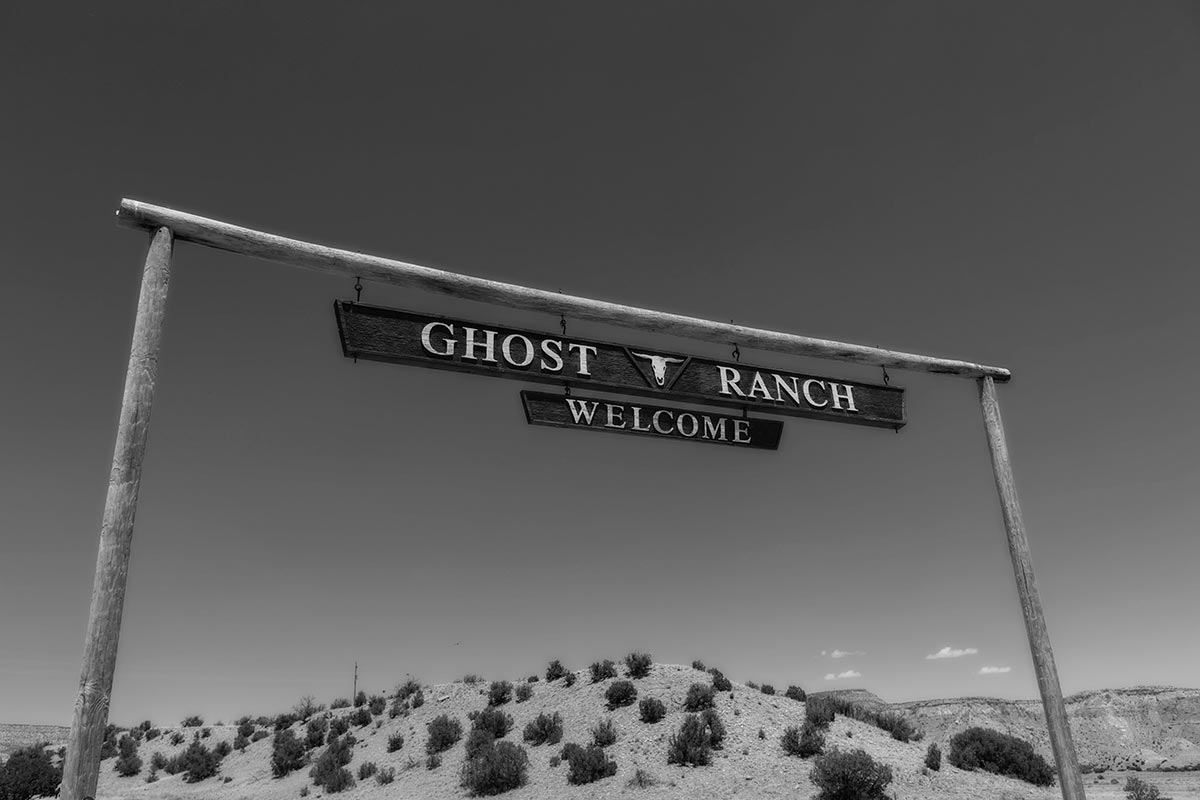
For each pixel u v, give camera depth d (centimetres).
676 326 726
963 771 2528
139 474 500
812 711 2902
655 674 3419
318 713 4878
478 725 3312
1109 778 4178
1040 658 762
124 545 482
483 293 658
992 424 847
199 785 3891
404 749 3438
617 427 709
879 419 810
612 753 2700
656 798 2273
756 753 2572
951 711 6925
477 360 654
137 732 5728
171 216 554
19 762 3519
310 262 607
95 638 458
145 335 526
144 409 512
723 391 744
